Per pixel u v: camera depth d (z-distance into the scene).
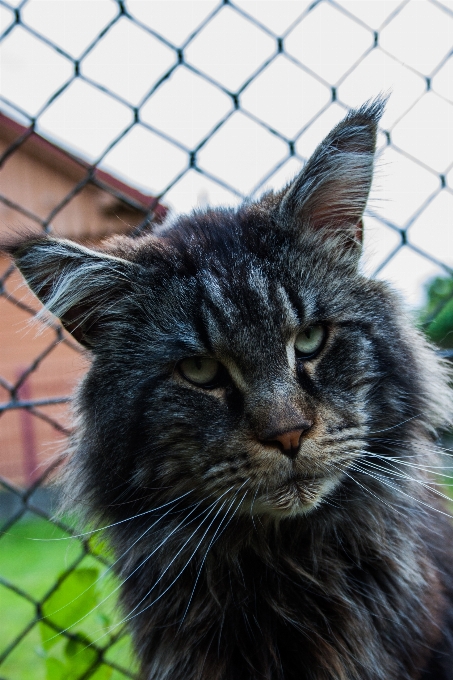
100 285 0.42
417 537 0.42
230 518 0.39
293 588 0.41
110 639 0.48
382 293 0.43
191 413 0.39
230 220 0.44
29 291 0.42
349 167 0.43
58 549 0.91
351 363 0.40
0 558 0.88
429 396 0.44
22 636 0.46
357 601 0.41
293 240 0.42
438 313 0.55
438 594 0.42
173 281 0.41
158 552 0.41
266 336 0.39
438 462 0.45
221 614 0.40
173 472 0.40
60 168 0.96
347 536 0.42
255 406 0.38
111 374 0.41
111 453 0.41
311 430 0.38
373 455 0.40
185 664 0.40
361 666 0.40
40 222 0.47
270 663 0.39
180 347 0.39
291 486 0.38
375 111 0.43
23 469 1.25
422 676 0.41
